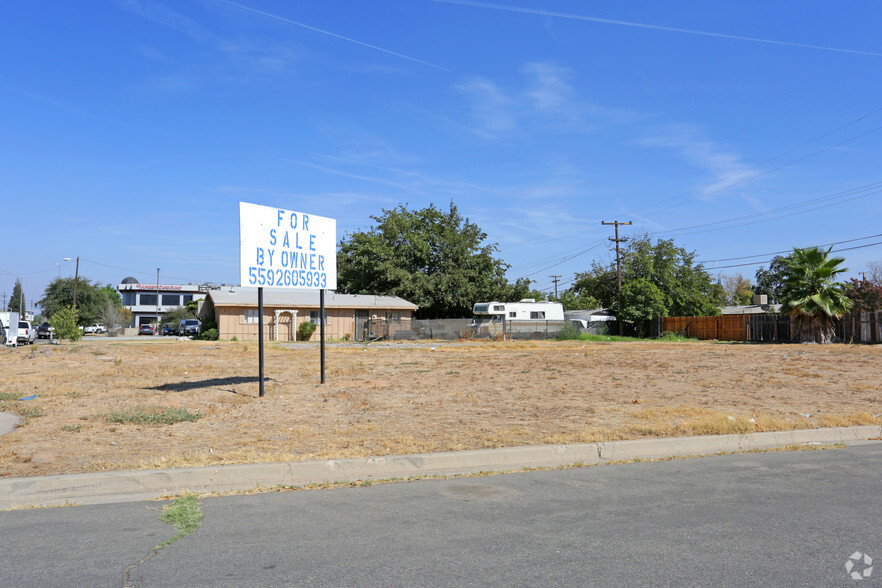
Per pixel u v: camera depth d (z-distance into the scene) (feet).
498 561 14.94
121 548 15.88
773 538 16.74
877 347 102.58
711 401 38.86
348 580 13.79
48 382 49.11
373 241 188.96
